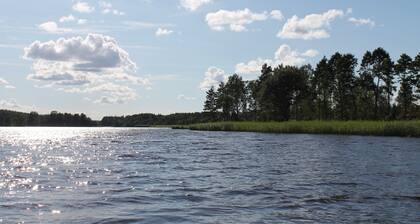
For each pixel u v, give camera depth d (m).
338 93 104.25
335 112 109.81
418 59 89.06
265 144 43.75
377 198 13.58
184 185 16.45
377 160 25.69
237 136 66.81
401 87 93.38
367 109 104.19
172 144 47.00
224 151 35.06
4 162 26.98
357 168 21.80
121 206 12.49
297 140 50.56
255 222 10.54
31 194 14.67
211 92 156.88
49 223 10.46
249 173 20.16
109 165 24.52
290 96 106.81
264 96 107.38
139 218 10.95
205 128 114.19
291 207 12.30
